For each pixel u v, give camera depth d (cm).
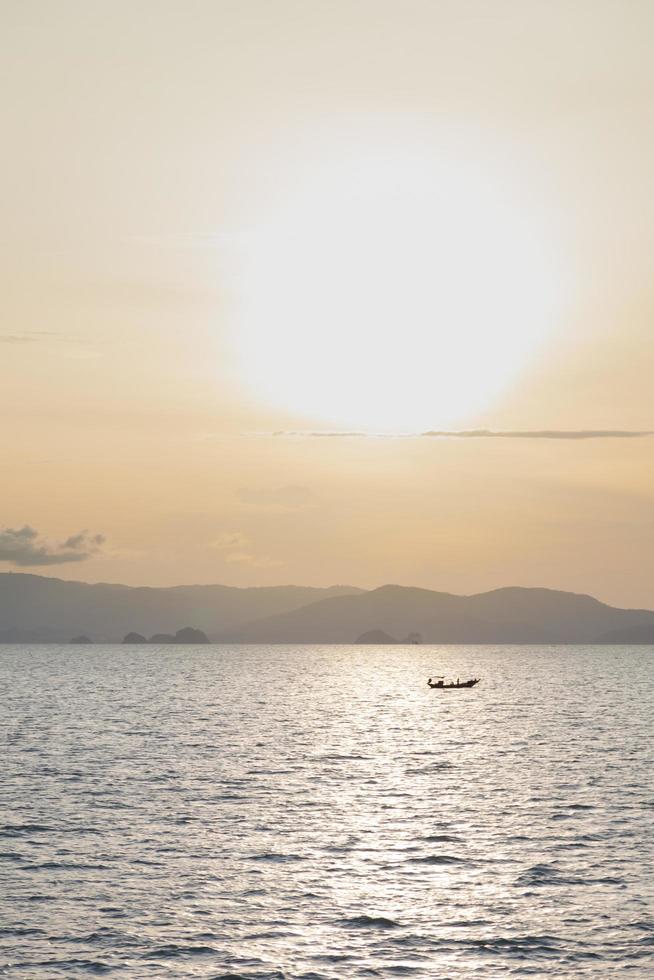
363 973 5956
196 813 10238
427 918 6881
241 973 5947
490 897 7338
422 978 5891
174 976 5906
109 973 5944
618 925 6738
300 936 6544
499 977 5903
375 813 10319
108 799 10969
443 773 13250
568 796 11356
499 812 10394
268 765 13938
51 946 6341
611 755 15212
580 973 5953
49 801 10806
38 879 7712
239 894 7381
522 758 14888
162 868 8050
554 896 7356
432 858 8425
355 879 7788
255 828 9538
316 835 9250
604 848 8762
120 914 6931
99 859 8306
